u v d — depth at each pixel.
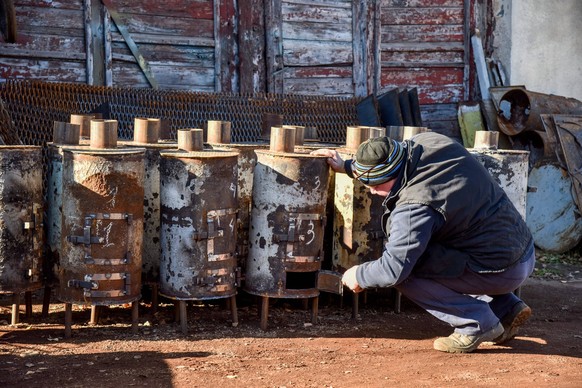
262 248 4.91
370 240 5.27
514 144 9.80
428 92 10.15
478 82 10.24
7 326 4.86
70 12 8.14
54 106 7.12
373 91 9.80
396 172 4.18
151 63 8.62
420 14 10.06
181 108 7.78
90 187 4.45
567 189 8.62
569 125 8.66
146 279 5.20
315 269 4.96
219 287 4.81
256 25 9.06
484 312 4.48
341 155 5.21
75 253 4.52
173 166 4.70
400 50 9.99
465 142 10.02
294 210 4.86
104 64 8.34
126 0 8.43
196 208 4.68
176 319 5.02
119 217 4.53
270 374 4.04
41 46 8.02
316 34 9.44
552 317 5.73
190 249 4.72
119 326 4.94
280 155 4.82
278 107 8.27
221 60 8.95
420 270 4.39
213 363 4.20
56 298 5.20
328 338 4.83
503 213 4.28
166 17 8.66
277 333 4.90
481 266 4.30
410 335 4.97
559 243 8.66
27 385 3.77
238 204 5.02
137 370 4.04
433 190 4.11
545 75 10.61
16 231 4.70
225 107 7.99
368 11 9.70
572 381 4.05
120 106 7.42
